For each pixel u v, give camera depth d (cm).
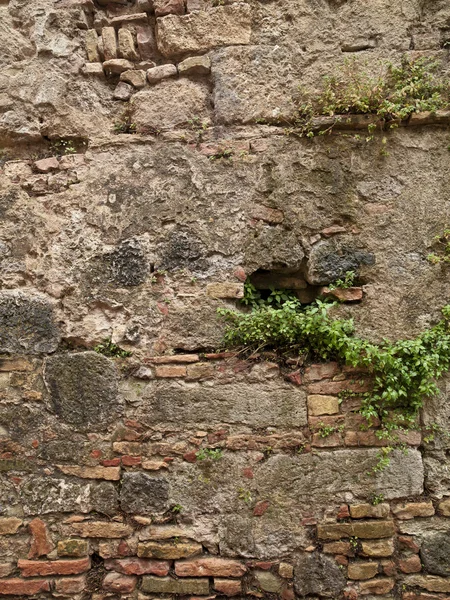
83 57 266
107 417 233
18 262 251
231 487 224
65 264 248
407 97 247
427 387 221
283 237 243
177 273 243
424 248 240
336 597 214
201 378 234
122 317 243
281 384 231
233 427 229
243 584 218
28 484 231
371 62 249
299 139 248
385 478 222
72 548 224
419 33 252
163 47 261
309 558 218
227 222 245
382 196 243
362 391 229
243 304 248
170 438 230
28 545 226
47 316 244
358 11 254
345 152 246
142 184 250
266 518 222
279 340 236
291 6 256
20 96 263
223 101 252
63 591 221
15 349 242
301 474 224
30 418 236
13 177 260
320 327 227
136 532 225
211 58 257
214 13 258
